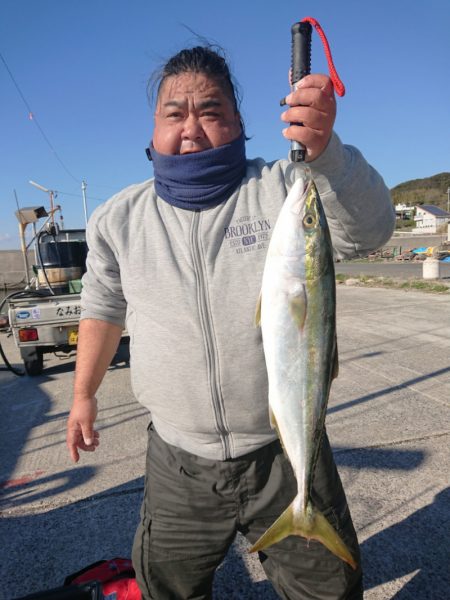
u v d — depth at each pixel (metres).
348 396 4.97
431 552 2.60
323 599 1.85
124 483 3.45
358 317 9.85
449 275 18.97
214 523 1.88
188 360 1.76
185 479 1.85
